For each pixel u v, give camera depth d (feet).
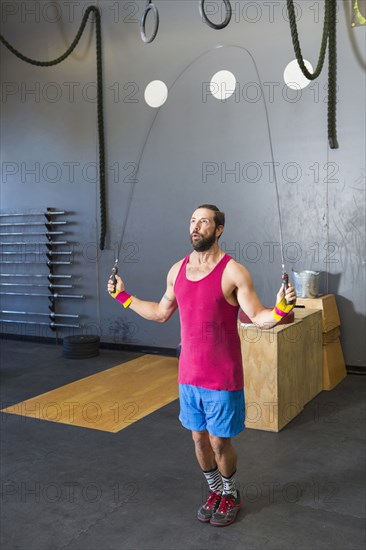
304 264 18.45
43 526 9.12
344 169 17.75
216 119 19.42
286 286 7.82
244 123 18.99
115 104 21.07
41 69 22.49
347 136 17.63
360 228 17.66
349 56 17.43
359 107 17.43
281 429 13.20
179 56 19.84
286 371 13.46
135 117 20.76
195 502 9.84
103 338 22.07
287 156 18.45
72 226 22.38
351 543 8.50
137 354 21.02
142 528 9.02
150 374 18.22
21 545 8.58
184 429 13.35
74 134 22.04
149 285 21.08
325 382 16.26
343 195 17.81
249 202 19.11
